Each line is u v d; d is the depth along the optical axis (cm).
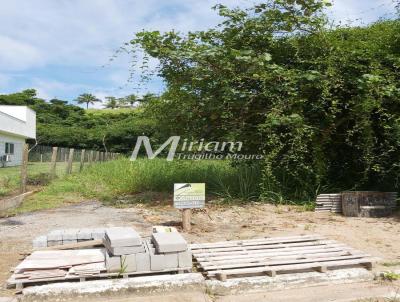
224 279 441
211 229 684
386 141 842
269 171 891
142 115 1169
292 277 448
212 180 1059
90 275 434
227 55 890
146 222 750
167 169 1197
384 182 925
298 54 940
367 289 433
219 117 990
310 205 877
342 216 801
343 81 873
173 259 457
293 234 644
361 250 558
